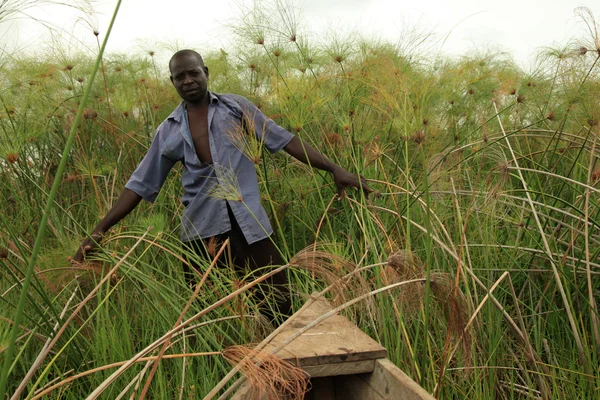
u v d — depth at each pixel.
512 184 3.82
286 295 3.01
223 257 3.07
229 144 2.96
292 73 3.71
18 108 3.77
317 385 2.05
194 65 2.96
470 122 4.10
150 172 3.10
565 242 3.15
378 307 2.58
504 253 3.14
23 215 3.71
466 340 2.21
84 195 4.15
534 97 3.69
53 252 2.82
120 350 2.49
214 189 2.97
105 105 4.53
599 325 2.78
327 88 3.58
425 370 2.35
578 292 2.73
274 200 3.74
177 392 2.34
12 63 3.99
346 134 3.55
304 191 3.67
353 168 3.48
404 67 3.66
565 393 2.56
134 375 2.39
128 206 3.05
